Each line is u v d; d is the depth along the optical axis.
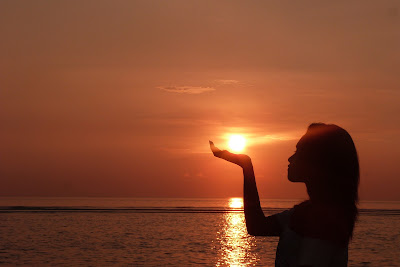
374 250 38.62
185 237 50.47
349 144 2.30
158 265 28.16
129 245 40.72
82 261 29.48
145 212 137.38
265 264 29.14
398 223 89.00
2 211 137.75
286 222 2.48
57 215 110.00
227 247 39.78
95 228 64.69
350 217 2.22
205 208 197.75
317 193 2.25
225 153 2.60
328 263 2.07
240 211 155.88
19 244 40.62
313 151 2.29
